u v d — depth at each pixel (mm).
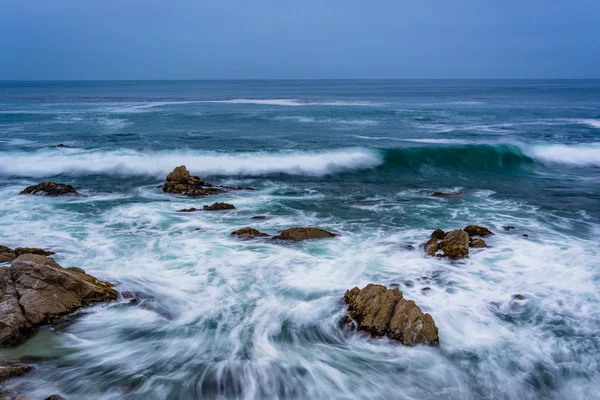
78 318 8266
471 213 15578
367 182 20750
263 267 10750
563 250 11883
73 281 8570
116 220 14320
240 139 29156
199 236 12875
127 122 37281
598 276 10258
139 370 6984
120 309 8664
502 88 131500
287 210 15852
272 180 20719
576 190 19156
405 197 17922
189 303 9008
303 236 12617
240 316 8578
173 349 7527
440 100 70500
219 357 7352
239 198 17422
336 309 8812
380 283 9922
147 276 10109
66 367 6957
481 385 6785
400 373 7023
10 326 7391
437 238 12609
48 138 28469
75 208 15586
